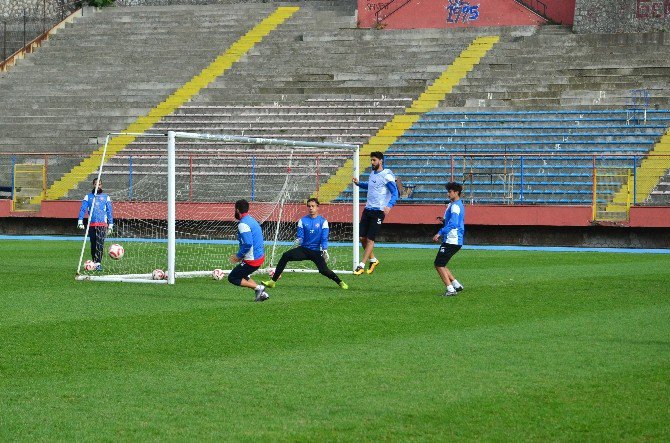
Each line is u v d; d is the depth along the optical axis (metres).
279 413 9.26
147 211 37.12
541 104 41.75
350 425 8.83
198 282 20.48
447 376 10.80
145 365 11.45
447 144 39.91
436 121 41.50
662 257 28.16
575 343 12.84
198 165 40.41
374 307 16.44
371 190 21.98
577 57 44.28
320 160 39.81
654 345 12.69
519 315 15.48
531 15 48.22
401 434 8.55
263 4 53.38
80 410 9.38
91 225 23.73
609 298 17.67
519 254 29.38
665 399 9.73
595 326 14.30
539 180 37.28
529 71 44.16
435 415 9.16
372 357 11.90
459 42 47.25
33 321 14.77
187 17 53.06
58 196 40.91
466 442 8.33
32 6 55.59
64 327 14.21
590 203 35.88
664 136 38.16
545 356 11.93
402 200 37.25
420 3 49.69
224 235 36.88
